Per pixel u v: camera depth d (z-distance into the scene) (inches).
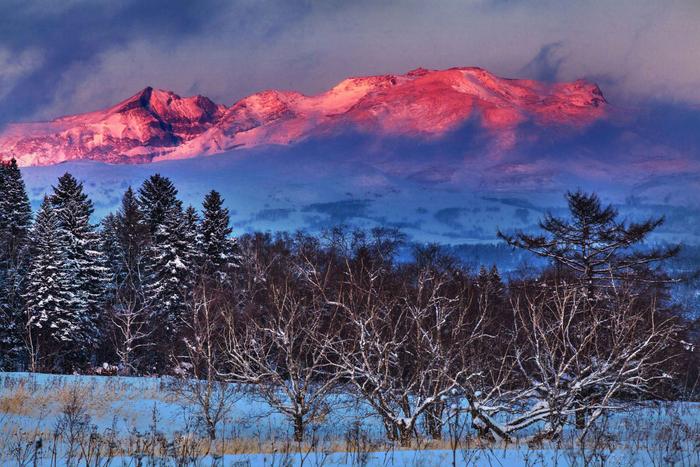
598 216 3024.1
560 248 3070.9
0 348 6269.7
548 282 2667.3
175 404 2822.3
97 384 3053.6
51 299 6269.7
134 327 6446.9
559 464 1296.8
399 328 2466.8
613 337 2074.3
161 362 6314.0
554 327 2057.1
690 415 2667.3
